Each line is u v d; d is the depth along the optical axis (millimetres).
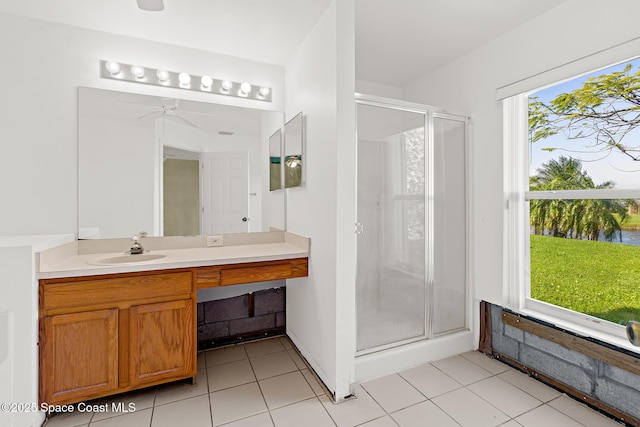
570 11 1813
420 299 2322
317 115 2018
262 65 2580
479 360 2297
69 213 2023
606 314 1780
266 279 2066
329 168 1856
